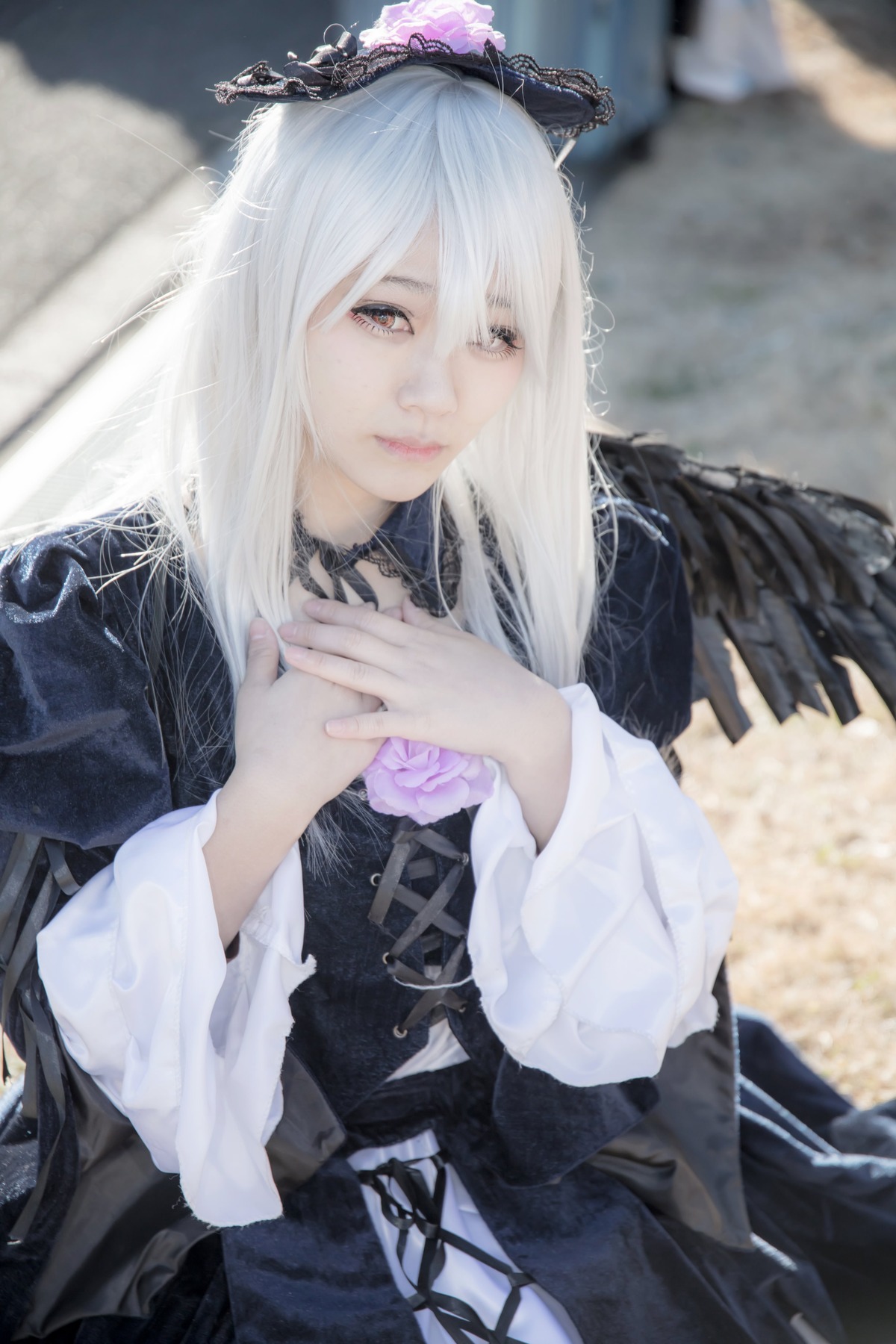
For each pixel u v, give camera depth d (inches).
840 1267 50.8
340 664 42.6
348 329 40.6
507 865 45.3
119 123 175.2
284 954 42.3
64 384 122.6
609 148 199.3
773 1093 57.2
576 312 43.8
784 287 162.7
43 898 42.9
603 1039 45.2
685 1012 45.4
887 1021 70.5
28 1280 44.8
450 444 42.1
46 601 42.3
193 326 42.9
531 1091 45.8
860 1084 67.0
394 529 45.3
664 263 168.9
